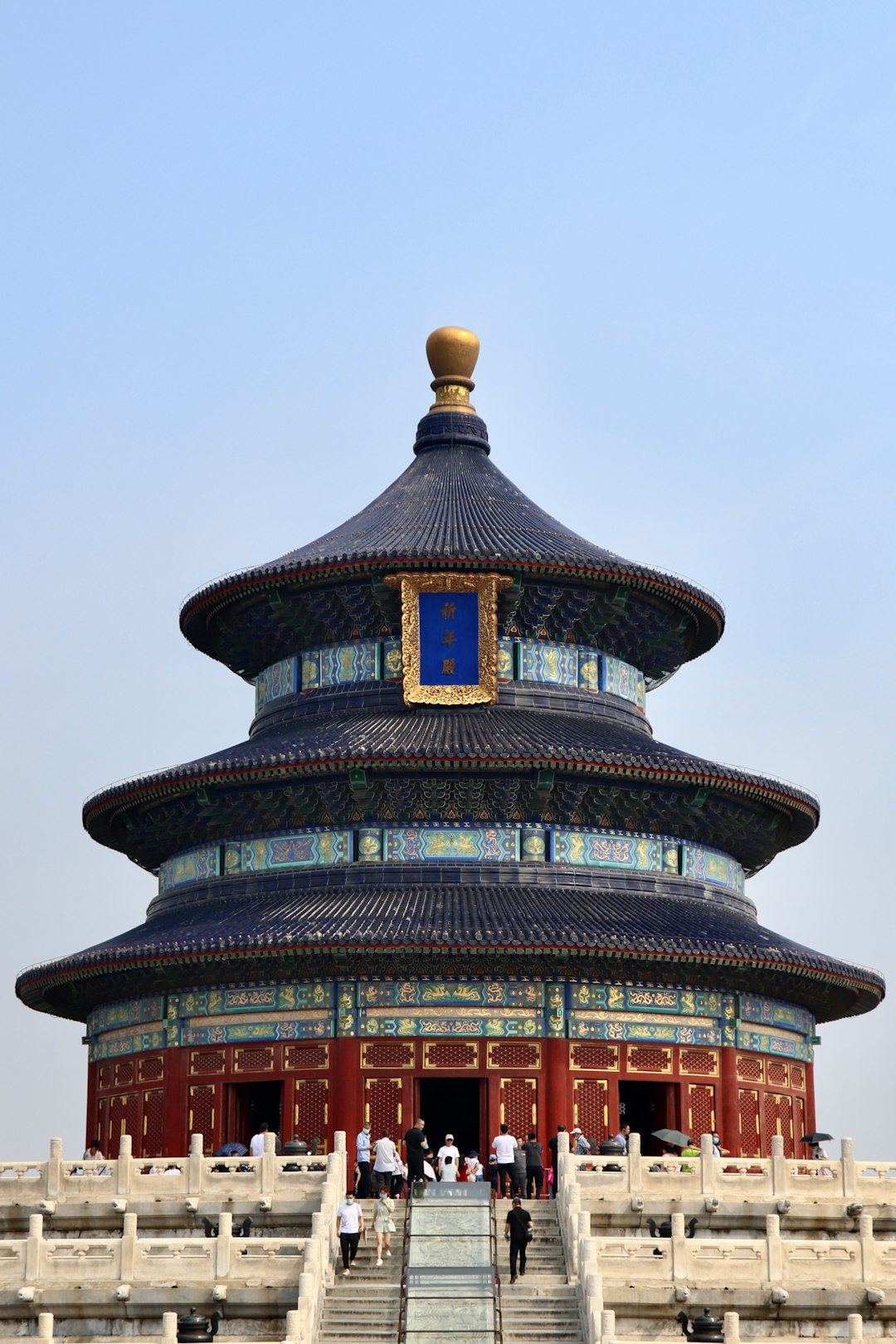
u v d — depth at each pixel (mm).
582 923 141750
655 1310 96125
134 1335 96750
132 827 162500
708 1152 109938
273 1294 96062
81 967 148250
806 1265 98188
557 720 156875
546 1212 107812
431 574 155875
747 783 152625
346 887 148625
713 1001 147750
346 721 156375
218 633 170750
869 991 156750
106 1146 152625
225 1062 145125
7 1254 98812
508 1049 141500
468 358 179125
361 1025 141625
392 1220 108000
